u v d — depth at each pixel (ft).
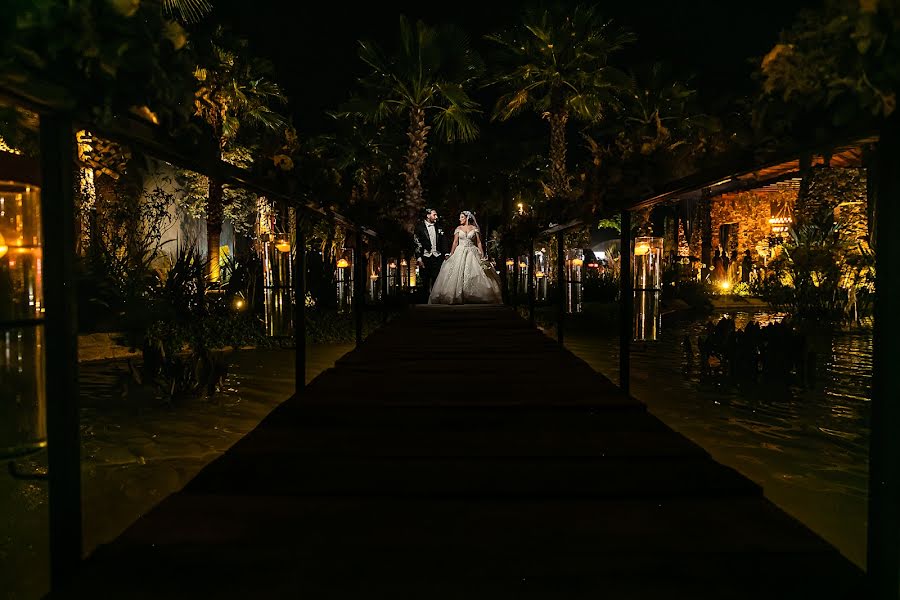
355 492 7.56
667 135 14.35
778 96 5.28
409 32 65.62
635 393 22.85
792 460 15.07
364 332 43.57
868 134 4.86
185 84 5.91
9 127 7.53
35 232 7.88
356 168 87.45
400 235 42.37
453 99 66.95
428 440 9.70
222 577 5.54
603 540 6.25
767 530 6.47
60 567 5.47
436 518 6.81
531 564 5.77
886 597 4.77
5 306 7.72
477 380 14.67
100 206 36.47
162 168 52.19
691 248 90.74
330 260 61.21
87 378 26.37
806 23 4.76
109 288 35.35
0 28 4.49
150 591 5.32
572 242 67.97
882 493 4.84
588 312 58.08
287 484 7.79
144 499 12.92
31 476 7.80
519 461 8.70
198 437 17.51
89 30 4.78
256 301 50.08
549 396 12.73
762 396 22.29
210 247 57.21
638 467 8.43
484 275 46.60
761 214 83.66
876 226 4.78
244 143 58.70
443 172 99.25
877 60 4.30
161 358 23.26
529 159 99.60
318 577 5.55
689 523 6.65
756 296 74.84
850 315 44.96
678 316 57.21
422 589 5.36
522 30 68.33
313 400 12.34
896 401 4.69
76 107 5.15
